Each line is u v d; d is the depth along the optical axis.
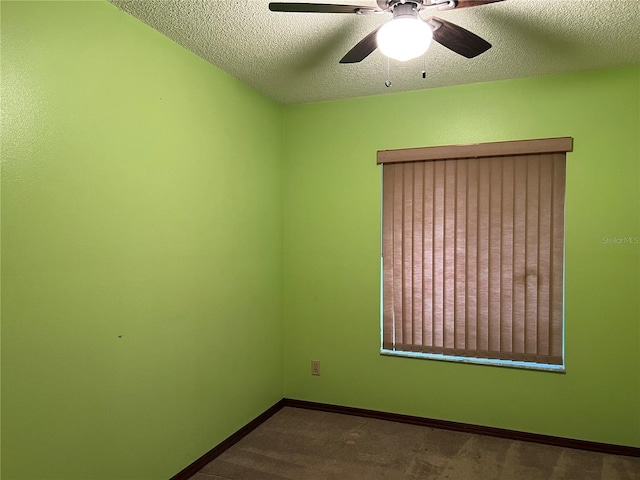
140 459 2.12
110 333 1.95
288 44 2.37
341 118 3.35
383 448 2.78
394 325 3.24
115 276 1.98
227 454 2.71
